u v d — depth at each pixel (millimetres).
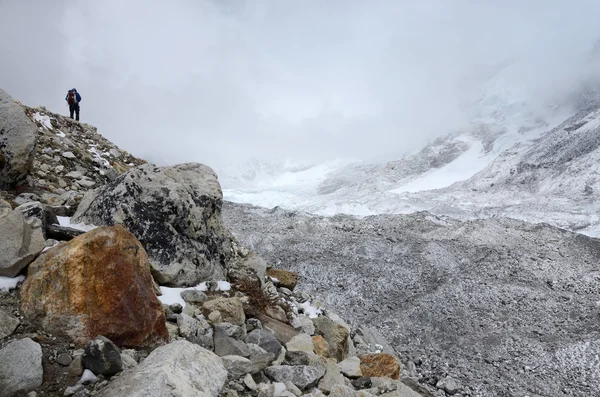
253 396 4934
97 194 7582
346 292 26594
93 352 4336
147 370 4180
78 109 20891
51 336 4750
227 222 41281
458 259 31875
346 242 34844
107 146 17203
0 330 4527
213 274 7922
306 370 5734
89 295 4902
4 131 8117
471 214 58719
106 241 5133
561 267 29922
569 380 17094
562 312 23422
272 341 6504
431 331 21953
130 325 5039
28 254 5422
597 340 19562
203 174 8617
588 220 51625
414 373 16500
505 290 26016
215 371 4711
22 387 3979
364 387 6348
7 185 8266
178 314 6148
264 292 8812
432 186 110750
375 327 22297
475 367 17953
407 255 32312
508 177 83188
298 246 33844
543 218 53438
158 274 6957
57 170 11219
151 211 7230
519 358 18875
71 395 4062
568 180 70562
